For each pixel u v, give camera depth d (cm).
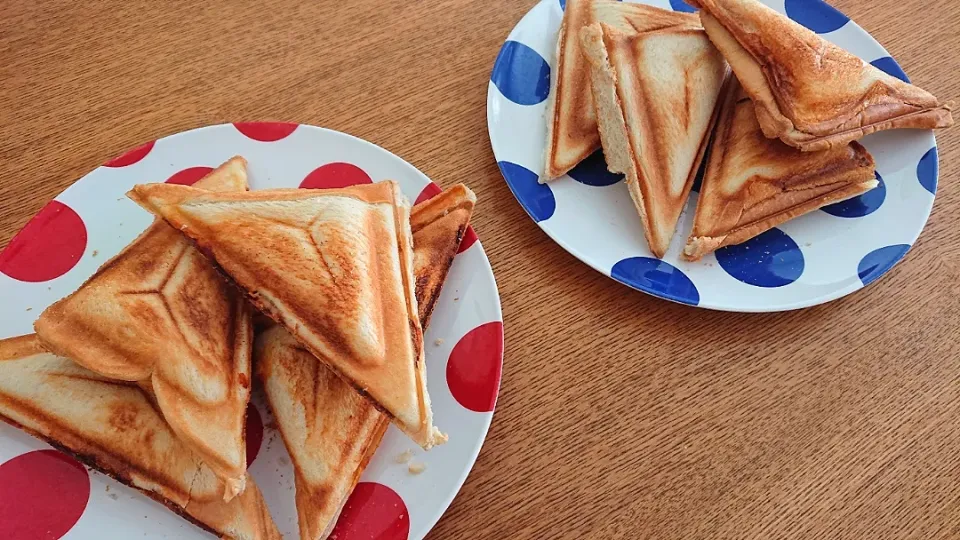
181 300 28
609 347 32
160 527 26
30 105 37
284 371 29
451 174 36
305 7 42
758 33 35
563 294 33
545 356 32
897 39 44
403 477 27
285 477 28
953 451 30
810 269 33
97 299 26
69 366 28
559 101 37
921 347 33
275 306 27
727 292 32
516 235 35
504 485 28
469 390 29
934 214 37
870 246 34
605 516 28
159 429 27
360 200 30
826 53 35
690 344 32
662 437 30
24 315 30
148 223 32
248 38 40
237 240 28
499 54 39
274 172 34
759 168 35
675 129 36
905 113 37
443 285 31
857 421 30
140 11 40
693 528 28
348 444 27
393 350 27
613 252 33
